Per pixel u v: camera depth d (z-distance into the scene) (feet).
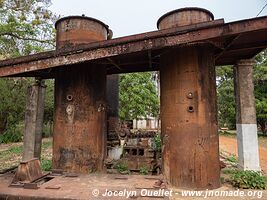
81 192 13.34
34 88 26.30
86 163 21.40
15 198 12.82
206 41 18.52
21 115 70.28
